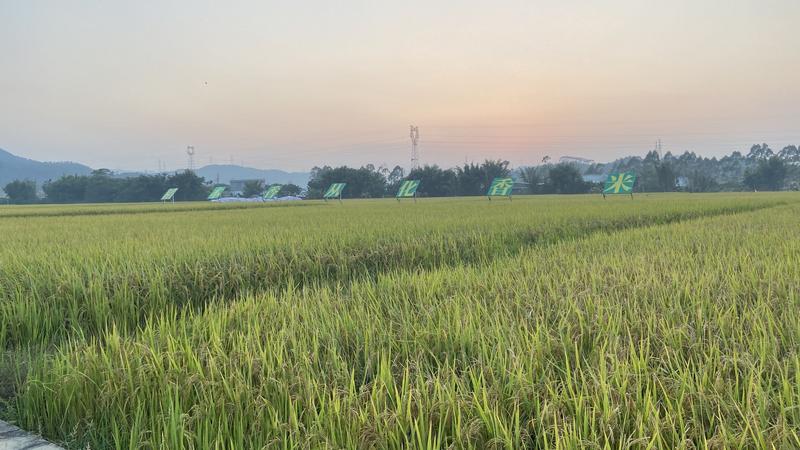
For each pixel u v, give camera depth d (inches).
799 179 3745.1
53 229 531.2
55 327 211.8
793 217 524.1
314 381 112.3
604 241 356.8
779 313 150.3
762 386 101.6
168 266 272.1
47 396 124.9
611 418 89.3
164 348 140.6
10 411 129.4
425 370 121.1
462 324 144.3
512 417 91.3
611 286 190.2
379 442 89.6
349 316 159.9
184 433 98.0
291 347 139.0
